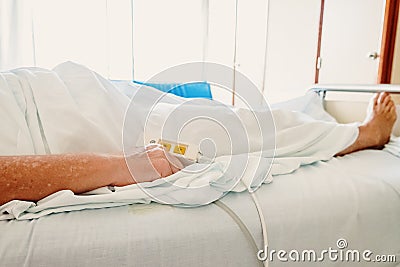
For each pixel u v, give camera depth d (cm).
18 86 64
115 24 270
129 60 278
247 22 288
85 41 262
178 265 46
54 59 255
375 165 77
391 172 71
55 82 68
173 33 289
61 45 256
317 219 55
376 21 151
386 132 100
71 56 260
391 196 62
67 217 48
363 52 160
